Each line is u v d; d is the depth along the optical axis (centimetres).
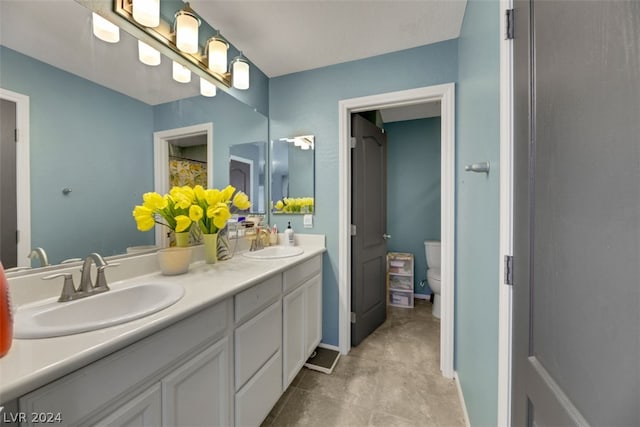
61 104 96
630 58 34
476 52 118
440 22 155
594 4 41
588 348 43
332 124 203
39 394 51
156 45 128
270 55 189
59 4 95
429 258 298
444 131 173
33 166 88
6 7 83
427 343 216
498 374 83
